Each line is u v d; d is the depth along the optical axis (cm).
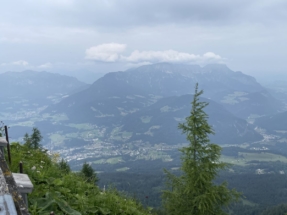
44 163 810
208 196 1140
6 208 192
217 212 1180
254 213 10844
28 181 339
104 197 599
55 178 614
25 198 332
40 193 494
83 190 610
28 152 888
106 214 537
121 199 655
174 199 1225
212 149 1221
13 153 767
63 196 514
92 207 527
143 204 725
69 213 443
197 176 1186
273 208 9025
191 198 1205
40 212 415
